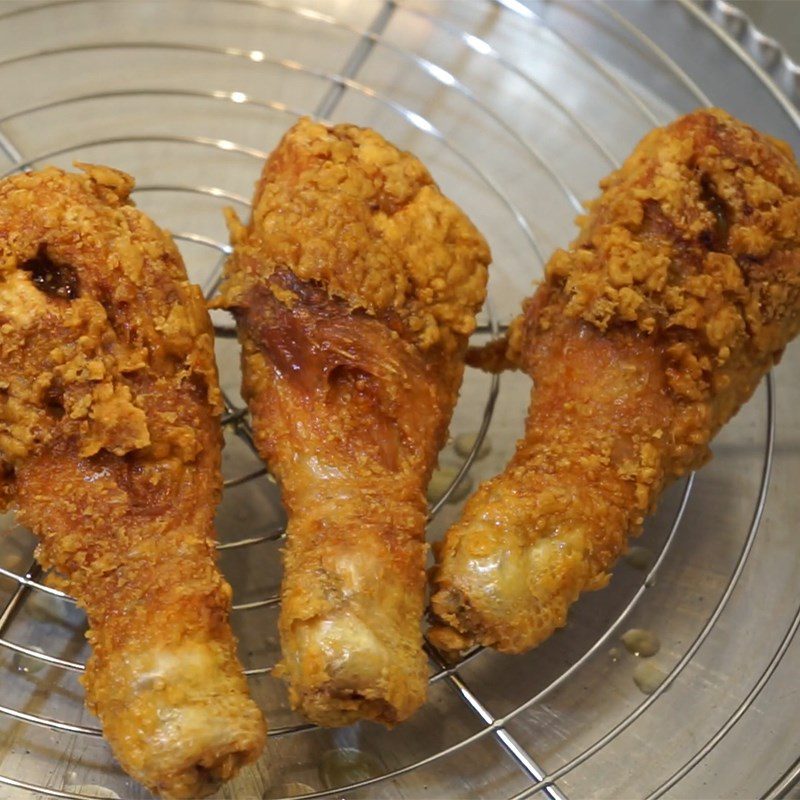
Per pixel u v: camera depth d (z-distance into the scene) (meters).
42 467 0.31
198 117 0.43
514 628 0.31
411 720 0.35
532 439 0.33
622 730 0.34
